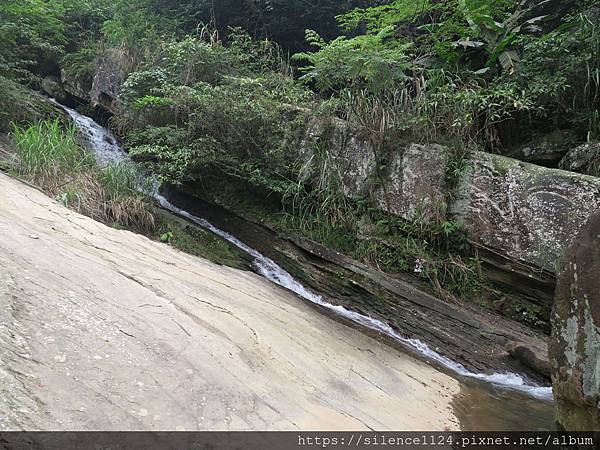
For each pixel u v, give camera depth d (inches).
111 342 95.8
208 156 260.1
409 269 216.8
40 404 71.6
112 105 394.3
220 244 248.7
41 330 91.3
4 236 131.5
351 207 244.8
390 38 319.0
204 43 318.7
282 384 105.5
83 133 355.6
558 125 217.9
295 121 267.1
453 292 206.7
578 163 192.4
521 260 186.4
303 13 385.1
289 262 245.1
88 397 77.2
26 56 429.1
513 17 250.2
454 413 128.3
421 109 229.8
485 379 166.9
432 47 273.0
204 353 103.7
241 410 88.4
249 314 143.3
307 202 257.6
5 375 74.5
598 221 98.4
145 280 138.5
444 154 214.8
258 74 321.7
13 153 258.4
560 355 105.1
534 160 217.2
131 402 79.7
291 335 140.9
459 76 249.8
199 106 263.1
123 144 357.4
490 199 198.7
